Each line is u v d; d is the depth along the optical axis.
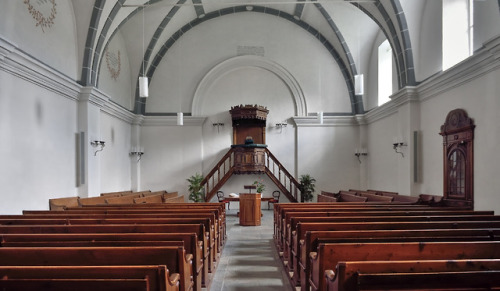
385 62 12.88
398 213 5.55
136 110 14.02
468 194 7.49
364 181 14.31
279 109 14.71
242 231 9.36
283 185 14.32
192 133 14.49
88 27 9.52
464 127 7.55
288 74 14.64
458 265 2.49
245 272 5.60
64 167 8.77
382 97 12.89
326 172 14.46
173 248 2.98
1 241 3.51
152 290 2.39
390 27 10.37
